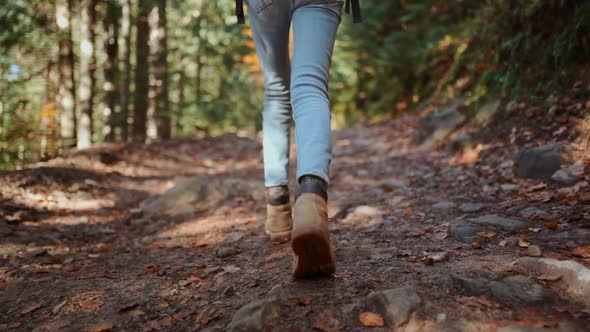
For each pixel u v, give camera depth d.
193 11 12.41
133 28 11.09
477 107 4.74
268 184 2.12
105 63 8.26
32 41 6.81
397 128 6.97
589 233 1.81
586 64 3.48
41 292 1.79
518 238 1.86
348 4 1.69
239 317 1.33
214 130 12.31
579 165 2.72
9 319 1.58
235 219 3.07
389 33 9.97
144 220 3.42
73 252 2.53
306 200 1.35
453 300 1.32
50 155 5.47
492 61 5.09
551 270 1.43
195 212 3.49
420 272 1.55
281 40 1.82
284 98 2.03
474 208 2.49
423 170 4.06
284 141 2.07
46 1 6.58
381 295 1.32
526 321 1.18
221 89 12.17
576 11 3.52
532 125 3.58
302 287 1.49
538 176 2.91
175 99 14.03
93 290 1.77
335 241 2.16
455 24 8.05
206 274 1.87
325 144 1.42
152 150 6.54
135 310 1.54
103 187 4.46
